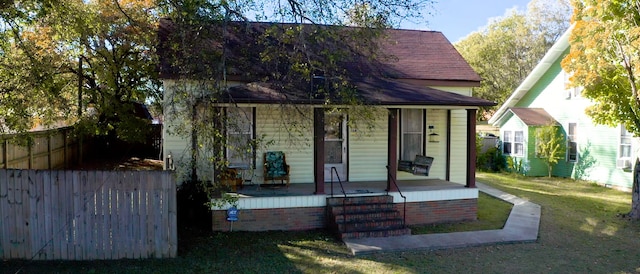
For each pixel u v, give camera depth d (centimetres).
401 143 1280
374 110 908
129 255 747
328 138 1209
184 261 736
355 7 838
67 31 1043
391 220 943
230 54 900
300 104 890
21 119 960
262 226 968
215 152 782
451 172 1304
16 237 729
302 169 1184
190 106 772
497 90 3922
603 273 725
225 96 850
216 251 801
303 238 906
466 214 1085
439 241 877
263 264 736
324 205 999
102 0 1432
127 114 1531
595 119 1248
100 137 2158
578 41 1224
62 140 1667
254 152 1070
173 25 907
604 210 1238
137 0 1477
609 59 1148
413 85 1201
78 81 1511
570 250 848
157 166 1850
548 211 1207
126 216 742
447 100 1034
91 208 735
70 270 681
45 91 979
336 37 811
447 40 1559
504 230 976
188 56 762
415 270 722
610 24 1105
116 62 1509
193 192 995
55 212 730
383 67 1280
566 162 1955
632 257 809
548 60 2034
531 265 757
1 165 1116
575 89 1903
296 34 848
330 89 946
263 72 960
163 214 751
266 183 1147
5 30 938
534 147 2025
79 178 730
